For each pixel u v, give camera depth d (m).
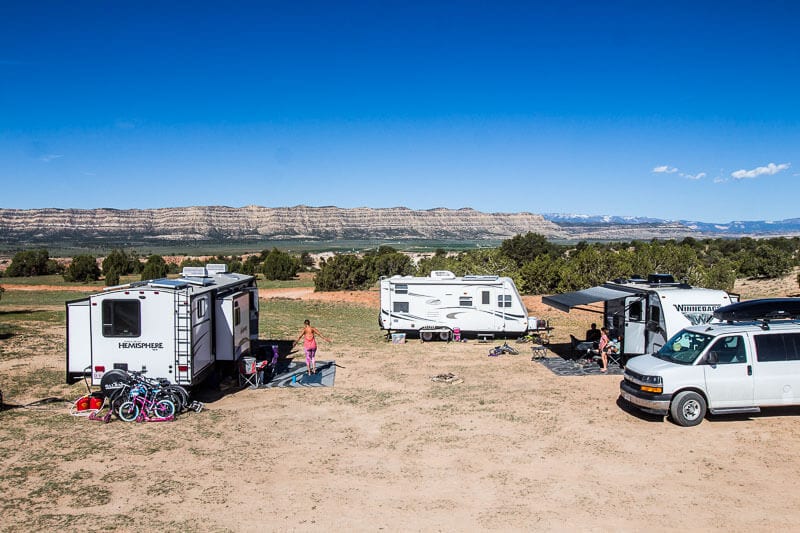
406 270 51.97
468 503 8.30
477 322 22.06
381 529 7.55
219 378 15.19
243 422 12.17
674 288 17.03
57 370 16.39
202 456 10.16
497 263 40.19
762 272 48.75
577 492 8.61
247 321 16.39
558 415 12.45
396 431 11.55
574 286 35.72
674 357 12.12
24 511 7.96
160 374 12.79
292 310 32.59
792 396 11.62
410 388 15.05
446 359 18.83
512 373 16.70
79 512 7.96
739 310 13.42
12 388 14.47
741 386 11.52
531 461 9.86
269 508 8.16
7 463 9.73
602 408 12.94
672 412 11.48
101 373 12.70
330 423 12.12
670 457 9.91
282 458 10.10
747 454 9.96
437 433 11.40
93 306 12.62
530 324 22.14
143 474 9.34
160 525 7.62
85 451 10.34
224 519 7.81
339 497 8.52
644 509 8.02
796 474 9.12
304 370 17.23
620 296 16.95
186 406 12.82
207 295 14.24
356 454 10.29
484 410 12.95
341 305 35.31
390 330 22.56
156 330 12.70
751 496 8.38
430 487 8.87
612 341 18.08
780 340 11.77
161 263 63.25
